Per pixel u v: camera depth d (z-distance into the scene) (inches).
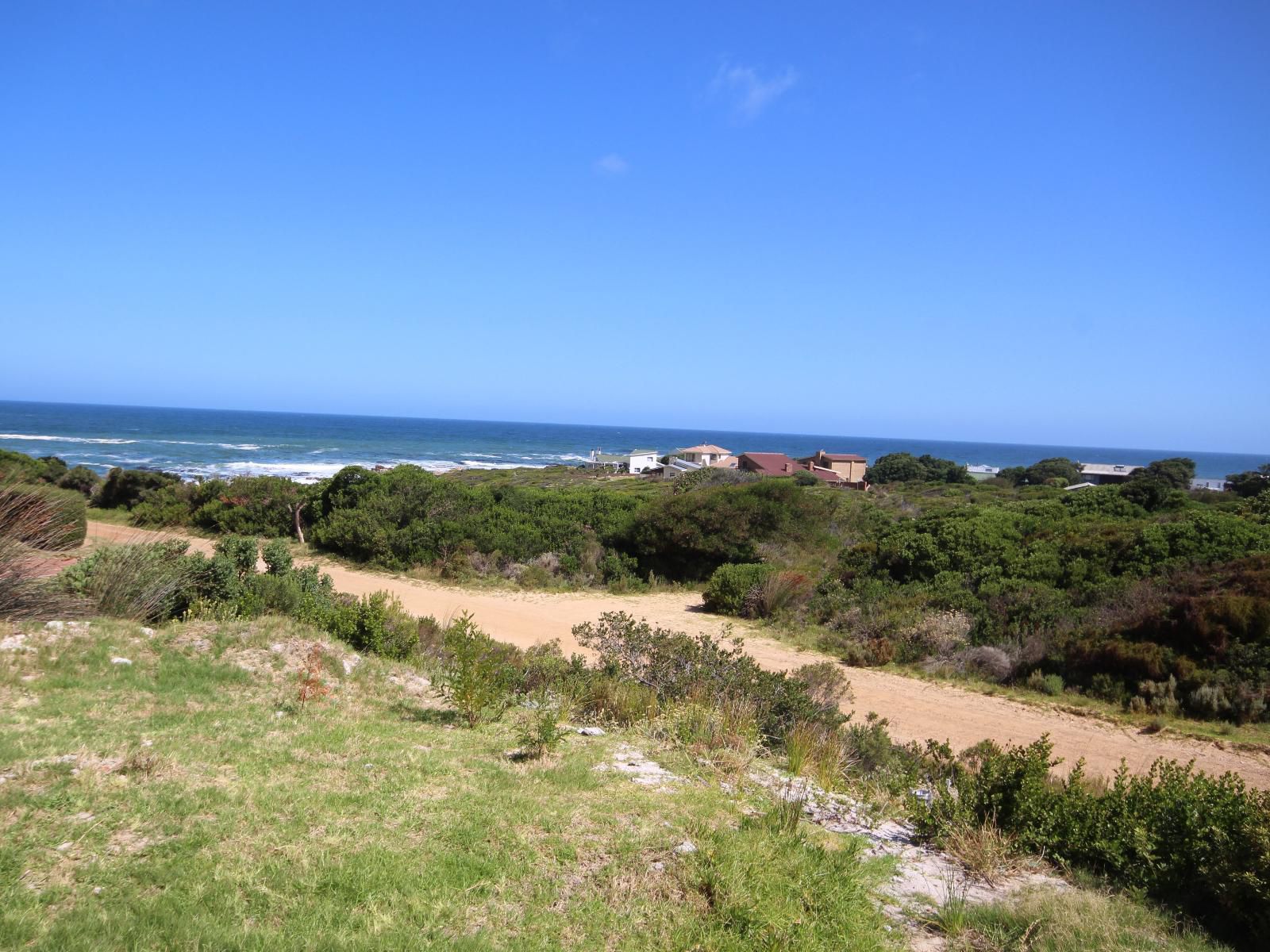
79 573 375.6
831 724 370.6
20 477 373.7
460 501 1027.9
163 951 126.5
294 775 211.3
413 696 344.8
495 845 175.2
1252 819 190.7
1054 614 615.2
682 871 168.6
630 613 767.1
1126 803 225.3
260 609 422.0
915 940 162.1
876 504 1625.2
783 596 761.0
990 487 2368.4
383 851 166.9
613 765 253.6
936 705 519.2
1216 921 182.2
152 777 195.6
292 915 140.7
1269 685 480.1
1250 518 798.5
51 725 228.8
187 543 465.7
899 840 230.7
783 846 188.9
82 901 137.2
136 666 307.1
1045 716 501.7
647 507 1015.6
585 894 157.6
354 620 420.8
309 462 3235.7
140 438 4239.7
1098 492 1045.8
